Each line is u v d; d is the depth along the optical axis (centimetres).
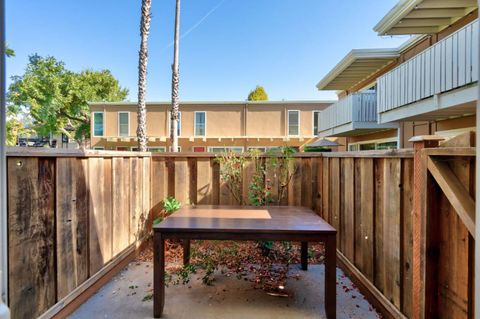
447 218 143
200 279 282
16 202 166
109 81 2080
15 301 165
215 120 1552
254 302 238
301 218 246
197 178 388
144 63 613
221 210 282
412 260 176
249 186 379
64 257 212
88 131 1969
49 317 193
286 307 231
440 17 575
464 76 454
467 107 500
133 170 341
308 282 276
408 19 584
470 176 124
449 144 142
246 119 1544
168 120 1555
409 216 181
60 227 207
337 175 328
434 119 665
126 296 248
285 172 380
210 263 291
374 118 863
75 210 227
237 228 211
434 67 524
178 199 387
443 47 500
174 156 390
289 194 381
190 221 233
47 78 1600
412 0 525
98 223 263
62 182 210
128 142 1586
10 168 161
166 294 251
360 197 264
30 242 177
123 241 314
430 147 156
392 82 670
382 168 221
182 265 308
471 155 120
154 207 390
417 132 745
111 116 1588
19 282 168
